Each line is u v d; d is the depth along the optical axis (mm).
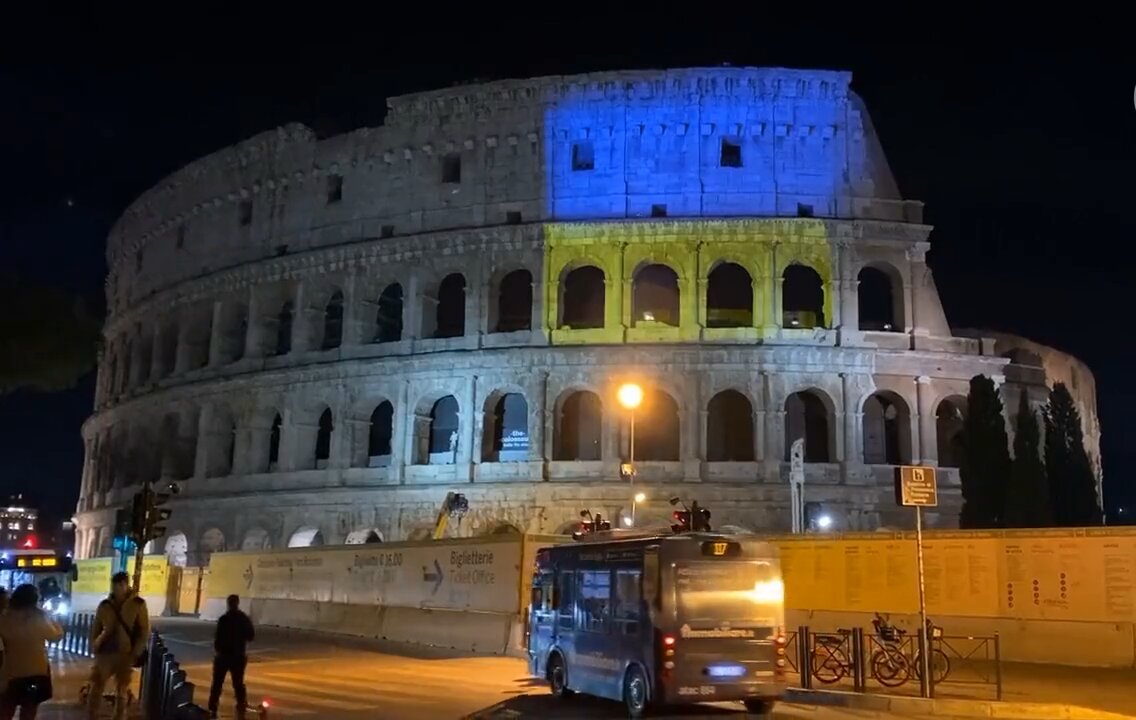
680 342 78188
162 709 23359
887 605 46375
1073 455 71438
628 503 76438
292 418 89562
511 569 52344
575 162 83750
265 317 94688
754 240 79375
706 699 29375
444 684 38531
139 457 106438
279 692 35844
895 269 80375
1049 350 93688
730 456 80875
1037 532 42688
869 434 81500
